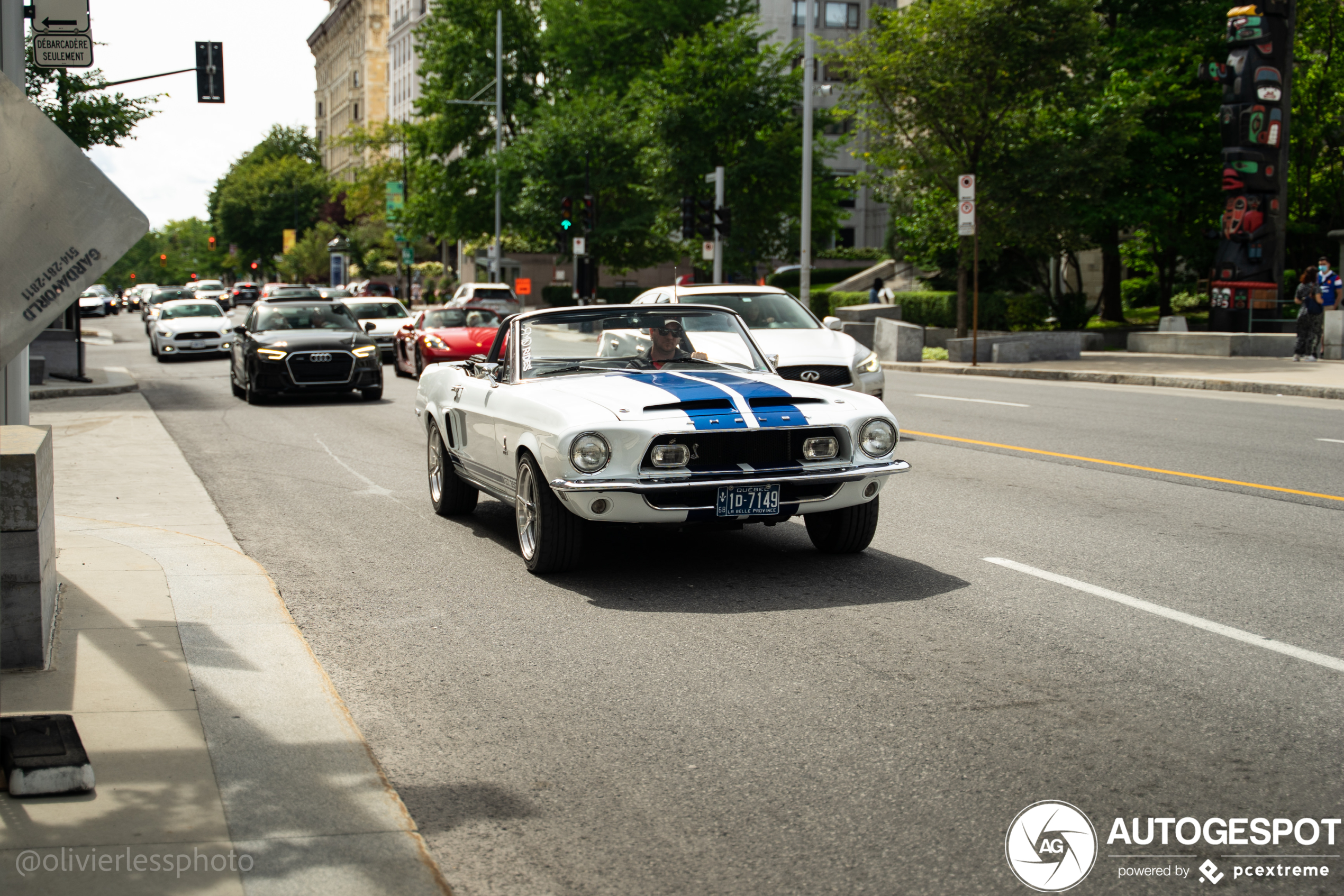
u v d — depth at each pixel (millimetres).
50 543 5430
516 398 7297
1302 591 6457
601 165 47469
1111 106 28797
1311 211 37281
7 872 3238
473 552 7949
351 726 4438
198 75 22219
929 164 28984
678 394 6855
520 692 4996
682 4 52281
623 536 8305
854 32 77562
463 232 60438
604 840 3598
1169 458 11727
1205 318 37375
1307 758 4133
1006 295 32938
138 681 4895
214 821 3596
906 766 4113
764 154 42219
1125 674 5066
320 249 93562
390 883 3227
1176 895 3262
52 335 22969
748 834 3625
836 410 6883
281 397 20672
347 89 142000
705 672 5211
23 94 3531
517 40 59438
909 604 6312
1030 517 8758
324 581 7121
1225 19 32938
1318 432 13734
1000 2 26781
